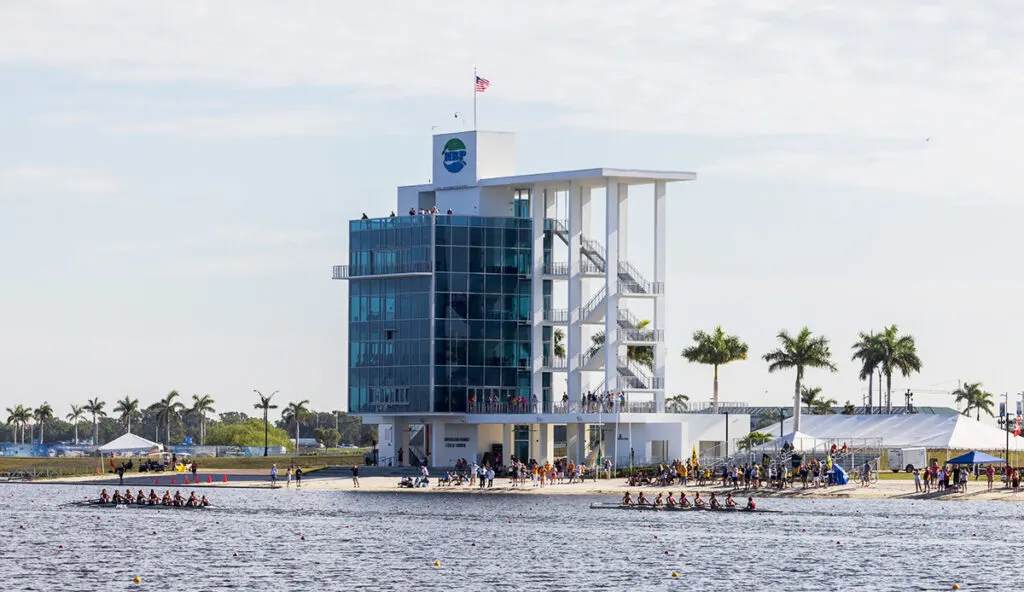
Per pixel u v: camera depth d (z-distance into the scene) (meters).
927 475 173.12
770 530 136.25
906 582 105.50
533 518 149.38
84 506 170.38
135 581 105.94
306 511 160.12
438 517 151.00
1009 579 106.62
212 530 139.00
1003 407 196.38
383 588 102.94
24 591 101.81
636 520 146.62
